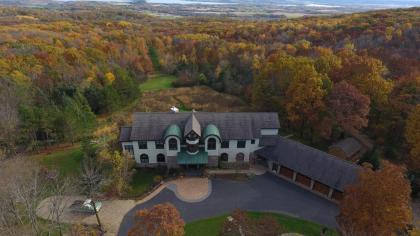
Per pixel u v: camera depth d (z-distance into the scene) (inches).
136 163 2417.6
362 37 4133.9
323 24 5142.7
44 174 2260.1
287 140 2356.1
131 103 3754.9
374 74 2650.1
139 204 2034.9
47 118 2637.8
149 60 5004.9
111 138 2573.8
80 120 2768.2
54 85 3385.8
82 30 5733.3
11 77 3154.5
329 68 2979.8
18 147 2662.4
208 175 2310.5
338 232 1772.9
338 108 2423.7
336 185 2011.6
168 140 2261.3
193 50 4970.5
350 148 2583.7
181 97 3846.0
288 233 1796.3
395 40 3919.8
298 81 2625.5
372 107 2640.3
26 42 4379.9
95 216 1918.1
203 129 2357.3
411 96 2461.9
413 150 2159.2
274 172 2367.1
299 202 2070.6
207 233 1806.1
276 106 2957.7
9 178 2034.9
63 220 1875.0
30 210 1519.4
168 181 2252.7
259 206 2027.6
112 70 3991.1
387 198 1498.5
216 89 4126.5
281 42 4731.8
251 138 2333.9
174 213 1453.0
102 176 2092.8
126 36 5472.4
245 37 5310.0
